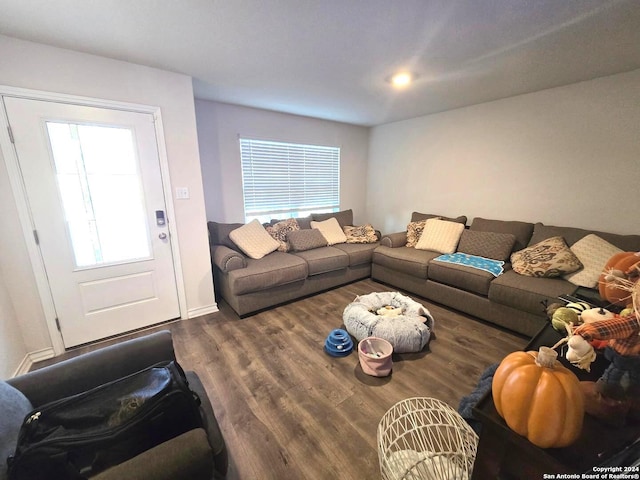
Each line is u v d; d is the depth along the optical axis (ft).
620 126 7.50
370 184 15.37
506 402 1.94
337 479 3.81
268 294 8.78
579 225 8.52
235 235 9.77
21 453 2.24
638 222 7.53
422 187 12.78
